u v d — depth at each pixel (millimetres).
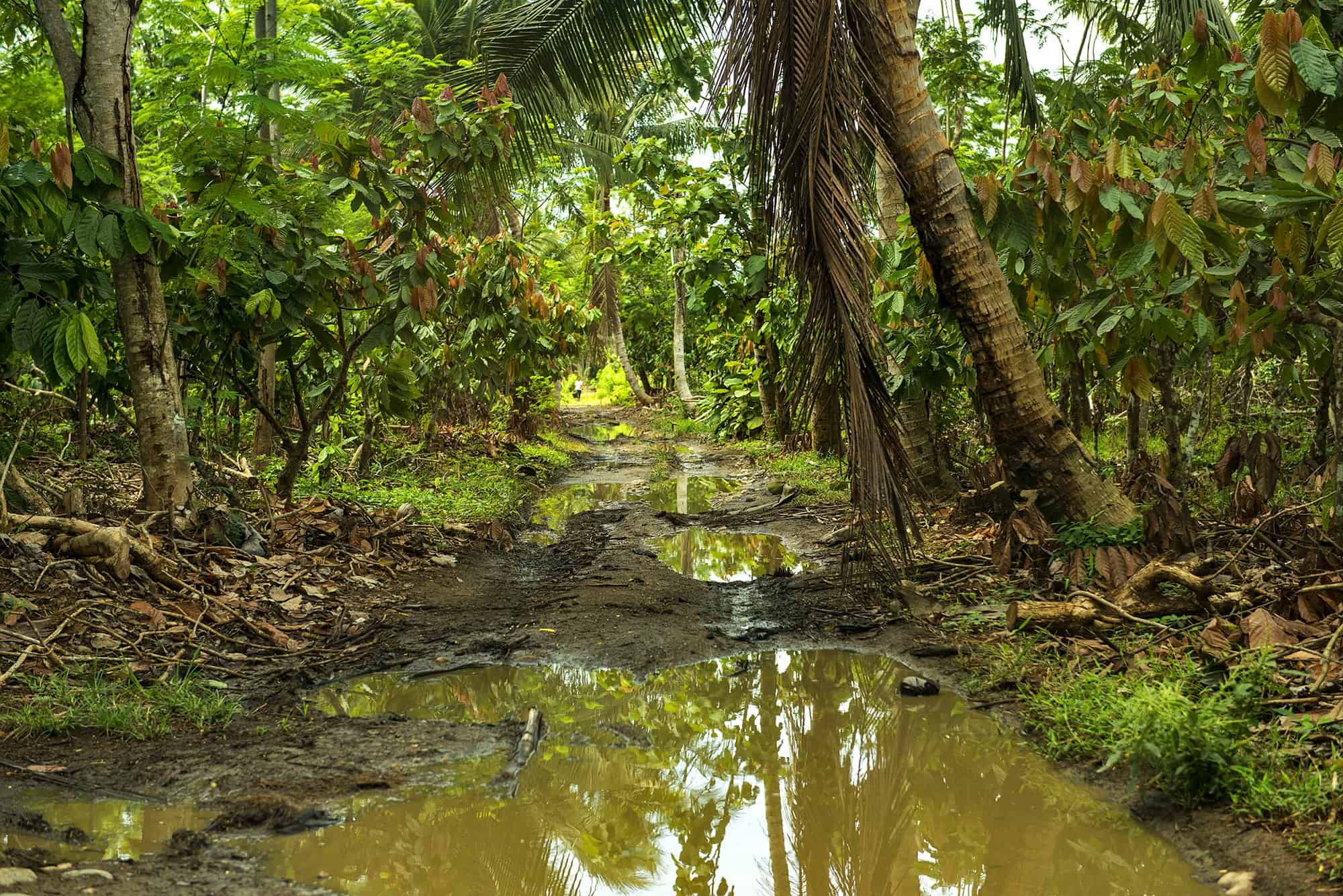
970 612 5715
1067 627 5000
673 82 11438
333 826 3391
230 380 8852
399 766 3877
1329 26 5824
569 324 13008
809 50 5238
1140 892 3039
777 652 5547
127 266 6016
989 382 6016
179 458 6254
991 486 7789
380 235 8148
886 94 5840
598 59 9656
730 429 20469
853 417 5195
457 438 13938
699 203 12375
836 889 3254
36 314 5086
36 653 4430
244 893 2877
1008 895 3146
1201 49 5742
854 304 5188
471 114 8266
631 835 3631
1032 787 3781
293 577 6305
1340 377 5148
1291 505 6578
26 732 3875
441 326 11570
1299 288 5336
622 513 10789
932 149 5852
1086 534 5668
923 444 9070
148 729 4027
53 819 3273
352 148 7281
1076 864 3299
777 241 5668
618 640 5641
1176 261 5262
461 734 4227
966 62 11055
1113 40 8875
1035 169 5617
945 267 5961
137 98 8188
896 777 4055
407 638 5715
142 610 5113
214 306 6980
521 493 12359
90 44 5672
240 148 6516
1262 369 10875
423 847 3312
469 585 7164
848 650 5543
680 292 26859
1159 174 5832
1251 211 5031
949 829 3609
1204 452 10094
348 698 4785
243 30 6652
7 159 4945
